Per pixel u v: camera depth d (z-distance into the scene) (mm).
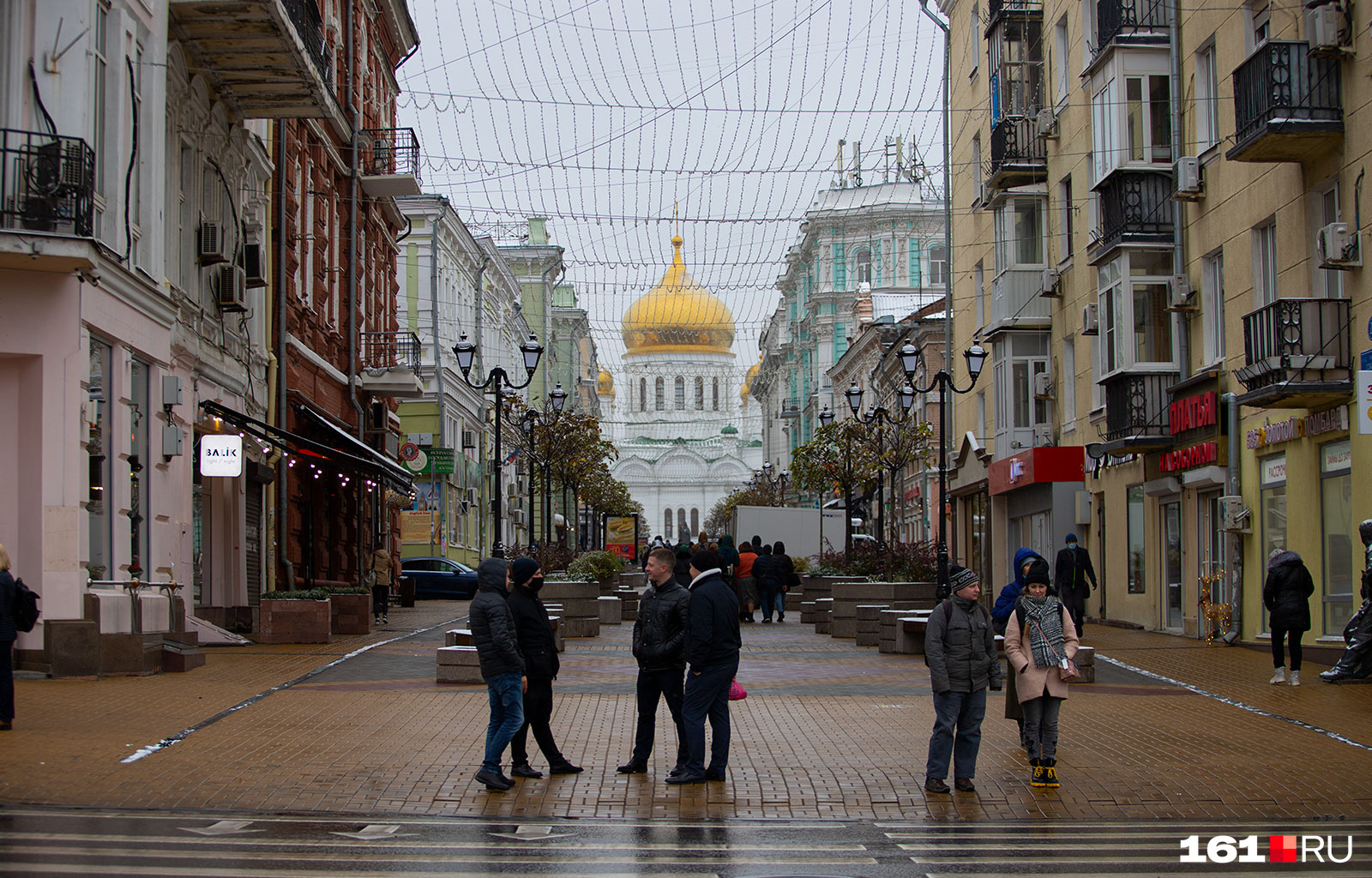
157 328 20109
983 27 39125
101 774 10820
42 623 16547
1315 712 15078
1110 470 29781
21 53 16797
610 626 30328
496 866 8055
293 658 20453
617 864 8180
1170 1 26375
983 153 39219
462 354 28750
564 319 110250
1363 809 10555
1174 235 26141
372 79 38750
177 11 20844
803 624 33188
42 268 16688
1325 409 19984
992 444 39688
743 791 11086
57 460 16781
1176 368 26234
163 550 20609
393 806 10180
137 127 19266
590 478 66562
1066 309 32938
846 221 88500
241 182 25953
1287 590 17375
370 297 38531
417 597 46125
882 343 59031
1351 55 19297
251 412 26188
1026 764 12242
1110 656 21562
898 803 10656
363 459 25953
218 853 8203
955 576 11242
